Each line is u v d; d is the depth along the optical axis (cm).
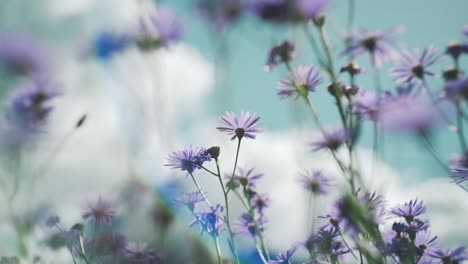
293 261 70
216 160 69
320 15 60
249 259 72
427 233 69
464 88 57
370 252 61
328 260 69
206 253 73
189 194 73
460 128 57
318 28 60
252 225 72
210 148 69
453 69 62
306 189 67
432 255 69
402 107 58
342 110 61
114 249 76
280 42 64
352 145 60
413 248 68
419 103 58
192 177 70
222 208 71
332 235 68
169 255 74
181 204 73
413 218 69
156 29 62
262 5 59
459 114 58
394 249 67
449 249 68
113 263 76
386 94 60
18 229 68
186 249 73
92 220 75
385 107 58
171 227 74
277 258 70
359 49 65
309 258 69
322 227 68
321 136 61
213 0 59
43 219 70
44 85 65
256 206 72
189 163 70
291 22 59
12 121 66
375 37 65
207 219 71
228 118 69
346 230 62
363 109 60
